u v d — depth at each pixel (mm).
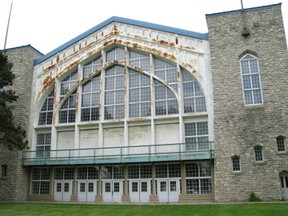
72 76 36531
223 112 29203
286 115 27750
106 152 33031
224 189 27484
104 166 32875
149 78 33562
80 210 24625
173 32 33156
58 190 33781
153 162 30953
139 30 34469
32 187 34688
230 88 29594
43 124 36031
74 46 36500
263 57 29609
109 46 35219
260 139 27766
